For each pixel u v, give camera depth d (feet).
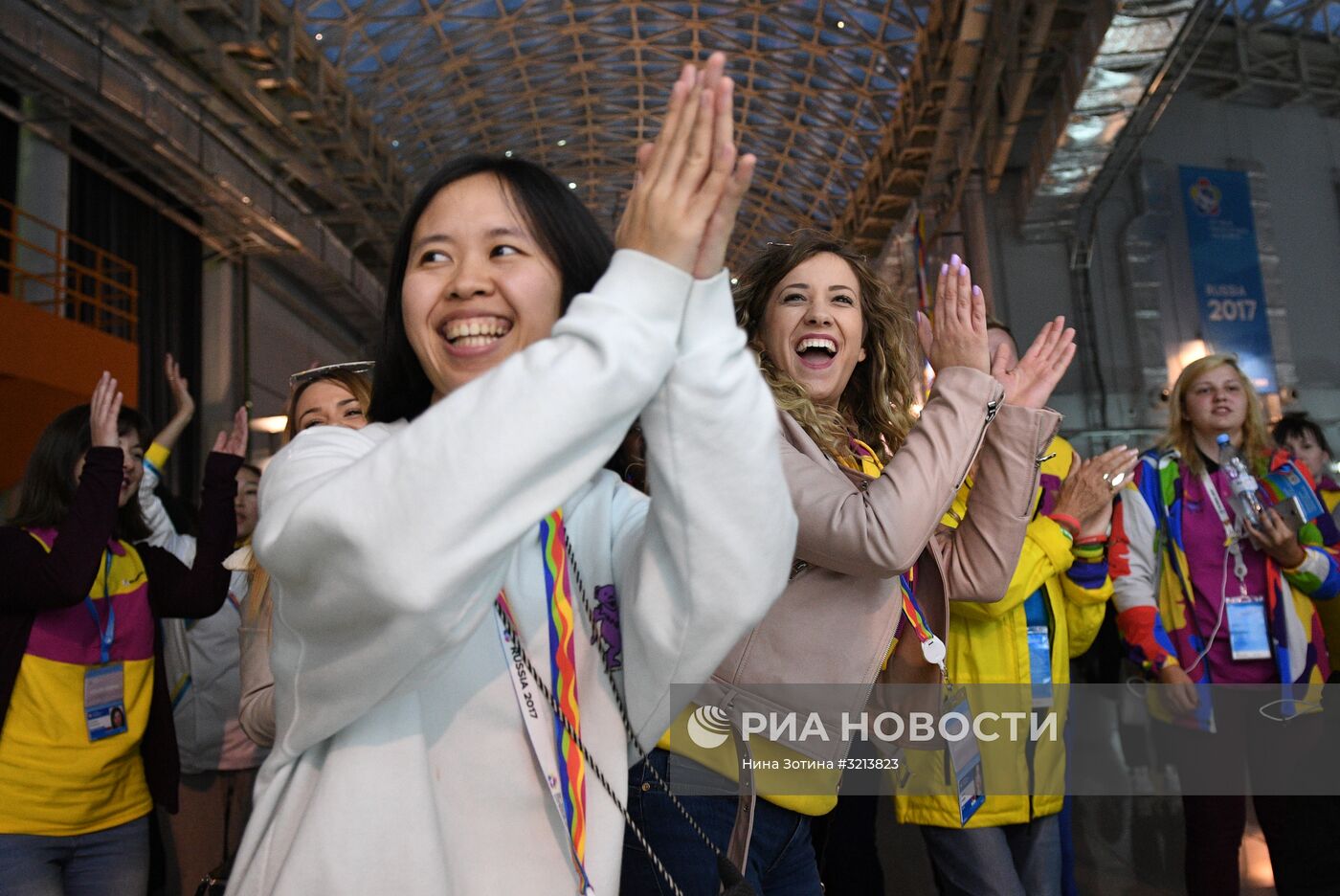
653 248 2.68
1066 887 9.04
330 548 2.56
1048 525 8.23
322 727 2.93
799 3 64.18
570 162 91.45
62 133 46.24
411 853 2.91
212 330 62.23
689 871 4.80
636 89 80.02
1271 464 10.61
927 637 5.66
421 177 84.02
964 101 55.26
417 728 3.03
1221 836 9.87
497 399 2.54
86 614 8.16
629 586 3.28
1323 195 66.90
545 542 3.42
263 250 61.93
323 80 57.93
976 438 5.24
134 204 53.83
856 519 4.93
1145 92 46.44
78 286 45.52
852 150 78.43
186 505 15.31
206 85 50.57
